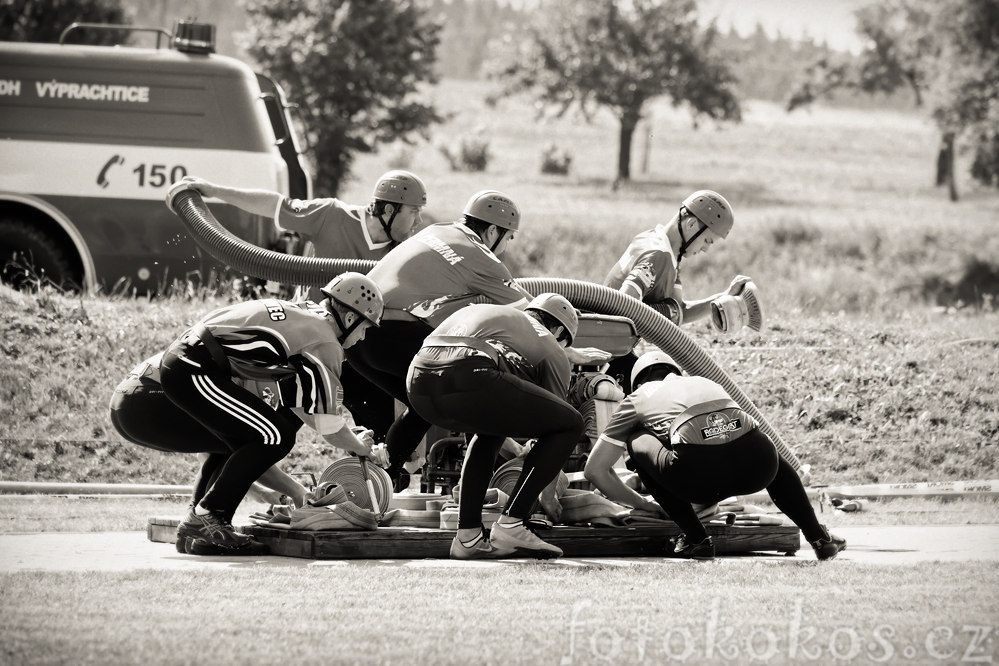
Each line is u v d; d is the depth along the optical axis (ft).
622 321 93.56
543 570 68.23
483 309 74.79
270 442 74.54
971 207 629.92
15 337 144.56
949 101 587.68
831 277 447.42
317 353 74.02
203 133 177.37
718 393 77.41
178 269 175.11
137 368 81.00
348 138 524.93
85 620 51.70
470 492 74.79
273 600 56.90
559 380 75.51
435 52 565.94
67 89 176.04
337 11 526.16
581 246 484.74
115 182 174.91
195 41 181.37
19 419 133.39
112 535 87.61
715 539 82.12
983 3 566.36
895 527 100.78
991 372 159.63
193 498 83.97
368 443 80.94
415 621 52.60
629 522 82.17
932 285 469.16
